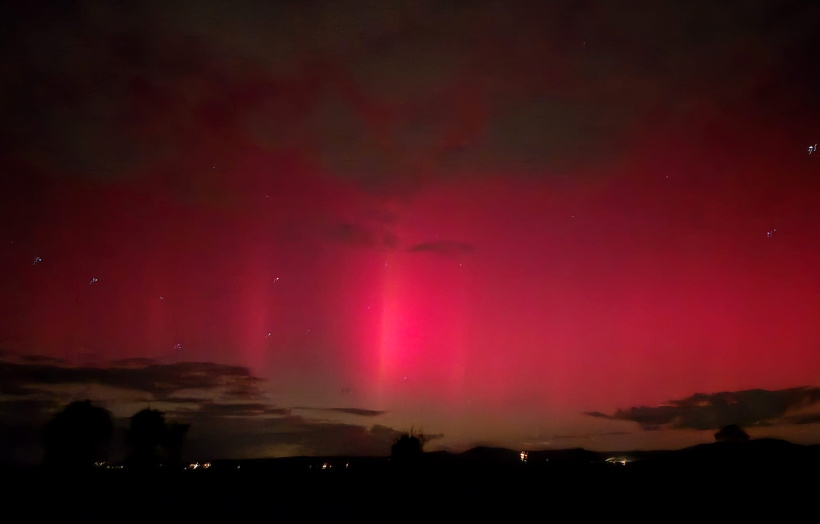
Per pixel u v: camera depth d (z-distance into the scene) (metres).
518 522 2.83
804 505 2.89
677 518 2.85
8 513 2.85
